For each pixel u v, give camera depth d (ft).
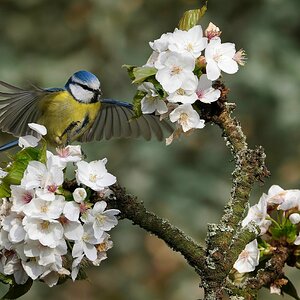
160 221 18.44
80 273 18.74
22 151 18.35
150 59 19.43
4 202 18.10
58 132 30.99
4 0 64.95
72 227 17.74
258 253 18.92
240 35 62.69
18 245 17.94
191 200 58.03
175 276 56.75
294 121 59.00
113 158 59.00
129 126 32.22
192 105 19.77
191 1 63.10
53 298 55.72
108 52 62.75
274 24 62.34
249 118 59.98
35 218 17.57
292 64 60.80
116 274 57.11
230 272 19.24
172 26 63.77
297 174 59.06
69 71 62.08
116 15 63.46
